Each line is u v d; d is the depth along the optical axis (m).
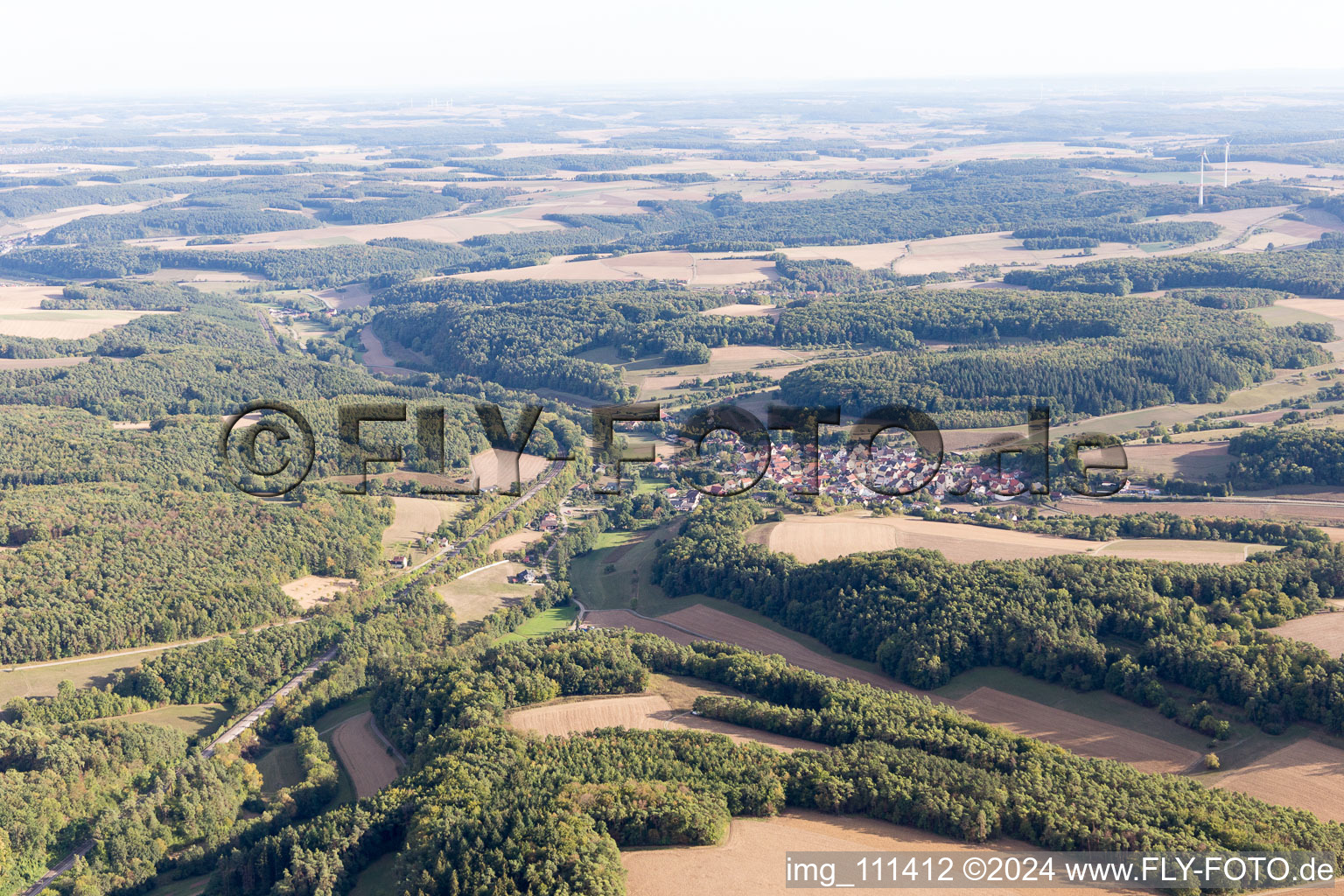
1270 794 163.12
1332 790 162.12
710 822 144.38
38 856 169.88
